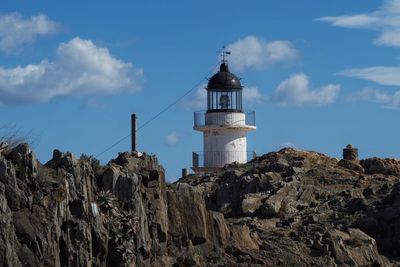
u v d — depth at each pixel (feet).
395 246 269.03
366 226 272.92
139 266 208.03
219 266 230.07
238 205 296.10
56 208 186.70
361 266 255.70
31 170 187.62
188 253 227.61
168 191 232.94
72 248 188.75
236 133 349.61
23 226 180.75
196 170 346.54
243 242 245.24
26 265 178.09
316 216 280.10
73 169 197.77
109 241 200.75
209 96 353.31
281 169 318.04
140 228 211.61
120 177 213.05
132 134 261.24
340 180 307.99
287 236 261.65
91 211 196.85
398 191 283.79
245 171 323.16
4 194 180.55
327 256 251.60
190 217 232.94
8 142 193.16
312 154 337.52
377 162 322.55
